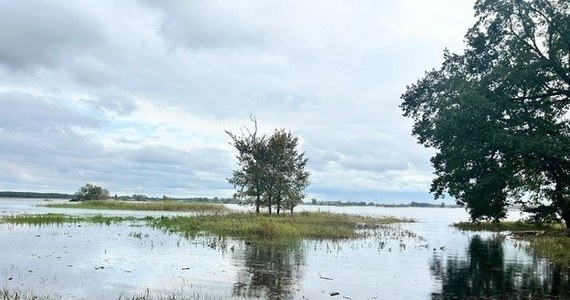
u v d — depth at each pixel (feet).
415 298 35.09
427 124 95.66
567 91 86.48
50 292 33.83
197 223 95.61
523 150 77.00
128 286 36.68
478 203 85.56
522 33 89.15
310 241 74.08
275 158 126.72
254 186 126.82
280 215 128.98
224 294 34.53
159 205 202.80
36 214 132.87
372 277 43.55
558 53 85.97
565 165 83.66
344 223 114.93
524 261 56.80
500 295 36.35
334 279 41.83
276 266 48.01
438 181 93.35
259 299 33.17
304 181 131.23
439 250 68.90
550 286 40.22
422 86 98.37
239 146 128.26
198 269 45.03
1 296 30.73
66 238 70.08
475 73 93.04
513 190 91.09
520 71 84.58
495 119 81.20
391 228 114.11
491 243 82.79
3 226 89.81
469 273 47.01
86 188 272.72
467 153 81.00
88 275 40.73
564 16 82.79
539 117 85.97
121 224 101.86
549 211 93.76
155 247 61.57
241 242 69.46
